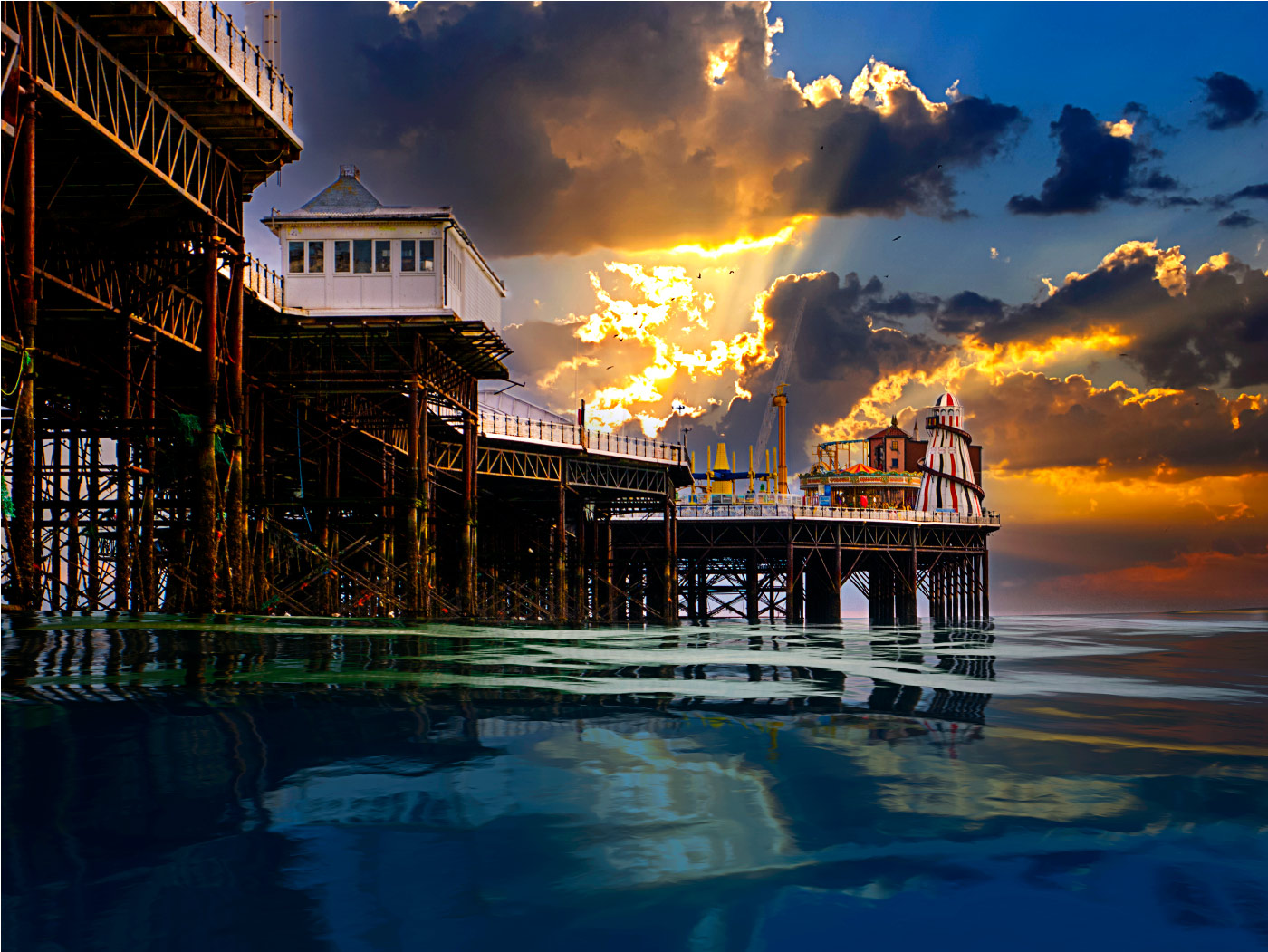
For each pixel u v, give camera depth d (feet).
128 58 90.89
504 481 243.60
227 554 106.73
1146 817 20.29
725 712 36.52
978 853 17.62
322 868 16.02
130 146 90.74
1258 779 24.35
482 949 13.00
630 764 24.91
